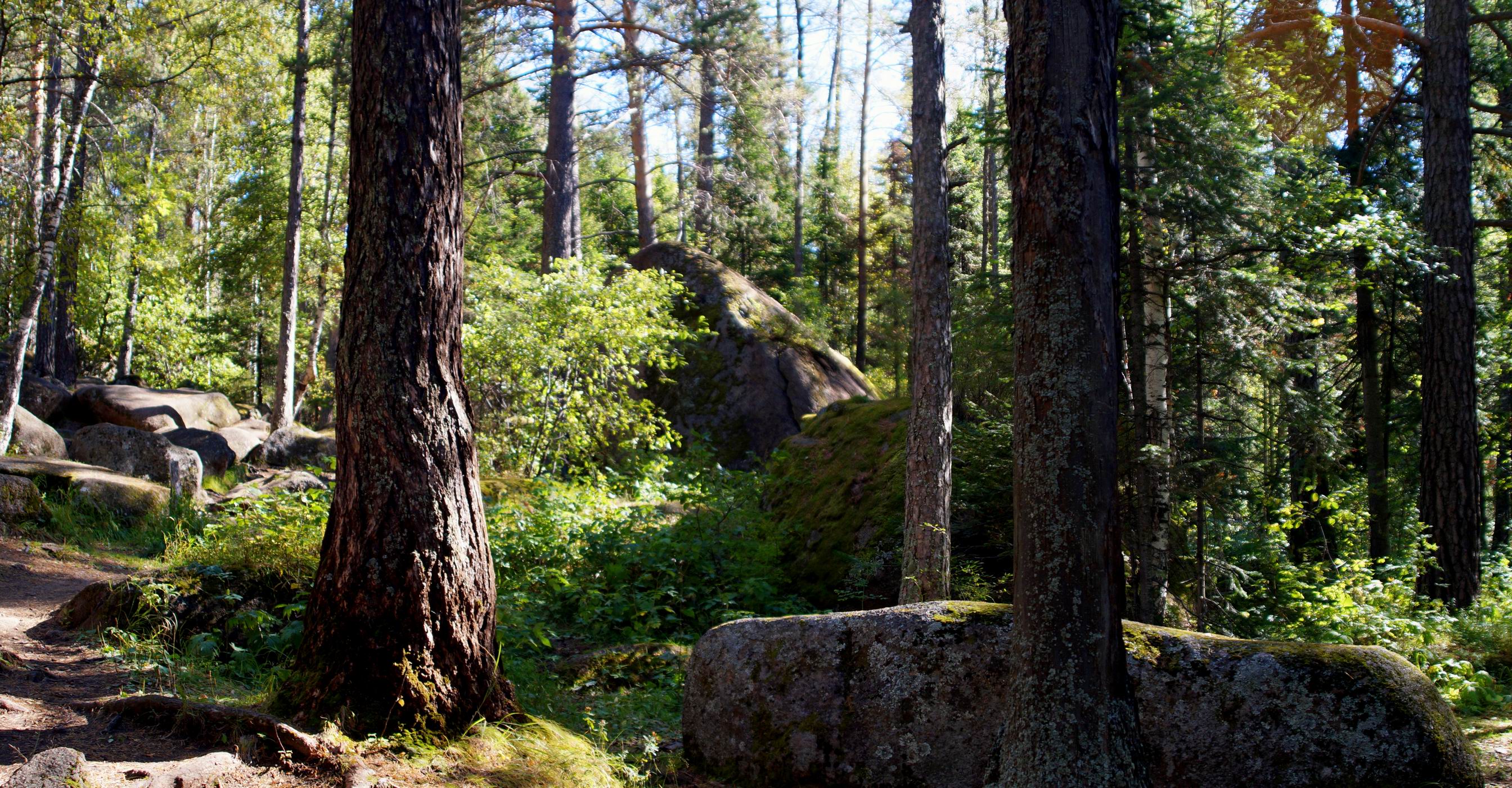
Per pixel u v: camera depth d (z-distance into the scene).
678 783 4.74
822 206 33.12
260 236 23.78
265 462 18.55
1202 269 8.52
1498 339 15.03
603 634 8.09
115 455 13.66
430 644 4.42
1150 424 8.78
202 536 9.98
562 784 4.25
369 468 4.40
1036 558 3.34
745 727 4.80
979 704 4.42
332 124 25.41
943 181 8.31
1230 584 9.22
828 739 4.60
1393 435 16.53
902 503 9.40
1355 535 15.95
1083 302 3.32
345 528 4.45
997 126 8.70
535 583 8.77
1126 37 7.96
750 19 20.86
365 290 4.42
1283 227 8.77
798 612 9.04
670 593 8.70
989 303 9.32
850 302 32.84
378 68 4.42
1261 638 8.51
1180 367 9.26
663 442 14.65
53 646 5.92
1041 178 3.38
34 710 4.44
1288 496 14.28
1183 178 8.14
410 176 4.43
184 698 4.50
